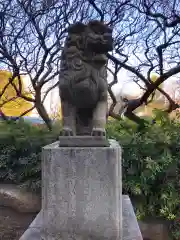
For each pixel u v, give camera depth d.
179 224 3.40
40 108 5.98
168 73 5.68
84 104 2.24
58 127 4.09
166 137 3.53
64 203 2.02
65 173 2.02
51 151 2.04
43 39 5.76
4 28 5.84
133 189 3.40
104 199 2.01
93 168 2.02
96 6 5.79
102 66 2.24
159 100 7.19
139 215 3.41
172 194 3.40
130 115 5.26
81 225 2.01
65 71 2.21
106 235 2.00
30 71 6.16
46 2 5.66
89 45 2.12
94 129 2.13
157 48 5.83
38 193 3.65
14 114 8.52
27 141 3.78
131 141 3.54
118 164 2.06
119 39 6.29
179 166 3.47
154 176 3.40
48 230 2.02
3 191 3.68
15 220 3.66
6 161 3.74
